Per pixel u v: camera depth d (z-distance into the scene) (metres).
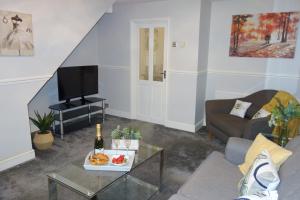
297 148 1.75
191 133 4.19
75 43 3.50
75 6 3.41
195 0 3.78
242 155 2.17
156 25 4.40
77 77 4.32
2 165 2.84
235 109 3.78
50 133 3.49
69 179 1.94
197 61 3.97
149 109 4.83
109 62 5.09
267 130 2.85
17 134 2.96
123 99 5.09
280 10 3.64
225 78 4.29
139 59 4.75
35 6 2.94
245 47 4.00
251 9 3.85
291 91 3.78
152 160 3.13
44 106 4.25
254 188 1.52
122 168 2.05
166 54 4.39
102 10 3.82
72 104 4.28
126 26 4.67
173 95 4.36
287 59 3.72
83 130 4.25
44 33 3.08
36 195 2.37
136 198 2.32
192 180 1.88
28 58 2.96
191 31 3.93
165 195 2.41
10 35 2.72
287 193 1.37
